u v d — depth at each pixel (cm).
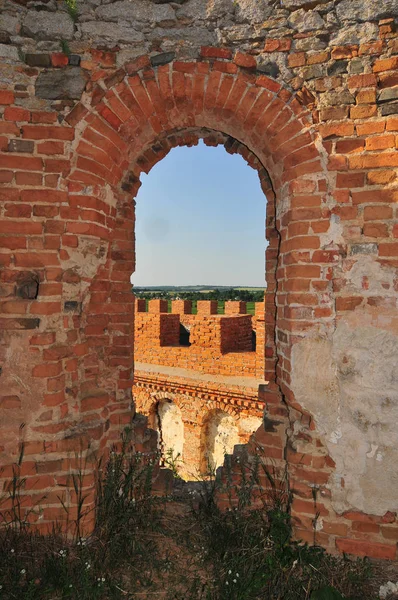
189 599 236
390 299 269
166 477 371
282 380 306
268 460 320
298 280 282
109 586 239
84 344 302
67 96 282
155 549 282
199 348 841
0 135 273
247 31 287
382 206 270
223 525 292
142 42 290
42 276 274
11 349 271
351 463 276
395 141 268
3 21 279
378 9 274
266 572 248
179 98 296
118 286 352
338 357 277
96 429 296
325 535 278
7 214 272
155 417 859
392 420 270
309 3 281
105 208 303
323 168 279
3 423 271
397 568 264
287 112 284
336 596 228
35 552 256
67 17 286
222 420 766
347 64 278
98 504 286
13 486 262
